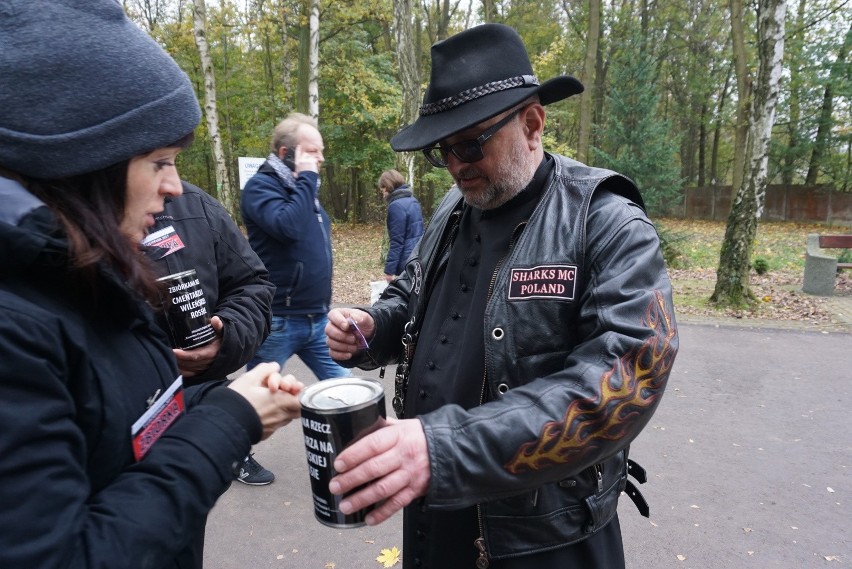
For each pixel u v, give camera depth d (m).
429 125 1.38
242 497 3.25
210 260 2.12
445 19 22.39
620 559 1.53
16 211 0.80
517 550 1.31
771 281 9.80
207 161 22.77
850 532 2.93
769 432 4.05
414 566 1.57
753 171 7.55
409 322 1.74
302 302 3.40
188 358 1.67
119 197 0.96
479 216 1.61
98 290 0.92
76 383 0.86
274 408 1.07
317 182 3.36
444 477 0.99
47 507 0.73
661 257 1.31
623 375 1.12
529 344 1.31
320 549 2.83
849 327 6.80
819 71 20.09
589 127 14.92
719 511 3.12
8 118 0.82
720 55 23.58
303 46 14.24
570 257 1.31
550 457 1.06
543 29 21.95
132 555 0.80
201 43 10.73
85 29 0.88
